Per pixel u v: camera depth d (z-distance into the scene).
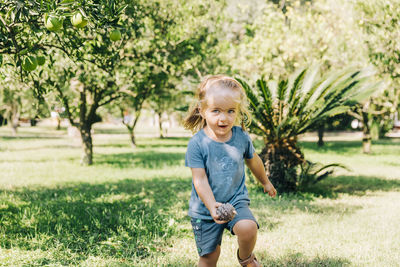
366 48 10.23
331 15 12.45
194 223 2.66
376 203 6.65
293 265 3.41
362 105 13.70
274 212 5.77
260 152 8.50
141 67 11.01
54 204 6.21
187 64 10.68
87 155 13.14
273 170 7.81
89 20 3.13
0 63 3.60
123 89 11.70
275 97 8.05
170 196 7.27
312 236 4.41
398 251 3.84
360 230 4.66
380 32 8.70
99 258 3.63
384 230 4.66
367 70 8.02
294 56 12.09
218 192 2.60
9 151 18.06
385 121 29.69
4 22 3.29
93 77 9.49
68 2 2.82
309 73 8.70
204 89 2.52
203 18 11.50
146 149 20.33
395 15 8.23
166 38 10.00
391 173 11.00
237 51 14.02
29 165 12.74
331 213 5.67
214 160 2.58
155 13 9.82
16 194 7.29
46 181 9.30
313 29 12.13
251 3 16.08
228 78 2.53
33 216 5.26
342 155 16.69
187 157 2.63
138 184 8.85
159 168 12.27
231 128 2.70
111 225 4.85
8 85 5.97
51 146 21.38
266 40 11.87
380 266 3.37
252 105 7.43
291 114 7.58
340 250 3.87
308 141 27.31
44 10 2.82
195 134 2.69
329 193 7.82
